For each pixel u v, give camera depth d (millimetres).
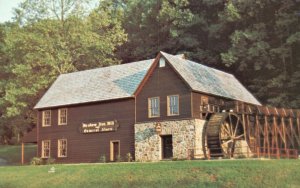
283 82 52938
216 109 40969
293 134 42469
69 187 29469
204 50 63344
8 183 32188
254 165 27625
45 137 48500
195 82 39812
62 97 48219
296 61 55031
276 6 55062
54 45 60031
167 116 39688
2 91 65375
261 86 55625
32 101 60750
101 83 46812
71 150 46062
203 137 38562
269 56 53656
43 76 58531
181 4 62375
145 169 29906
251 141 41812
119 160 41812
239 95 45562
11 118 63406
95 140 44438
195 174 27719
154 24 66875
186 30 63531
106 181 29312
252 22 57094
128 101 42625
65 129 46969
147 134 40500
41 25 59531
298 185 25047
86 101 45156
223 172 27312
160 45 66938
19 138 77062
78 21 61938
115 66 48250
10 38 59781
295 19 51688
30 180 32031
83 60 63688
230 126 40219
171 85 39906
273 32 55375
